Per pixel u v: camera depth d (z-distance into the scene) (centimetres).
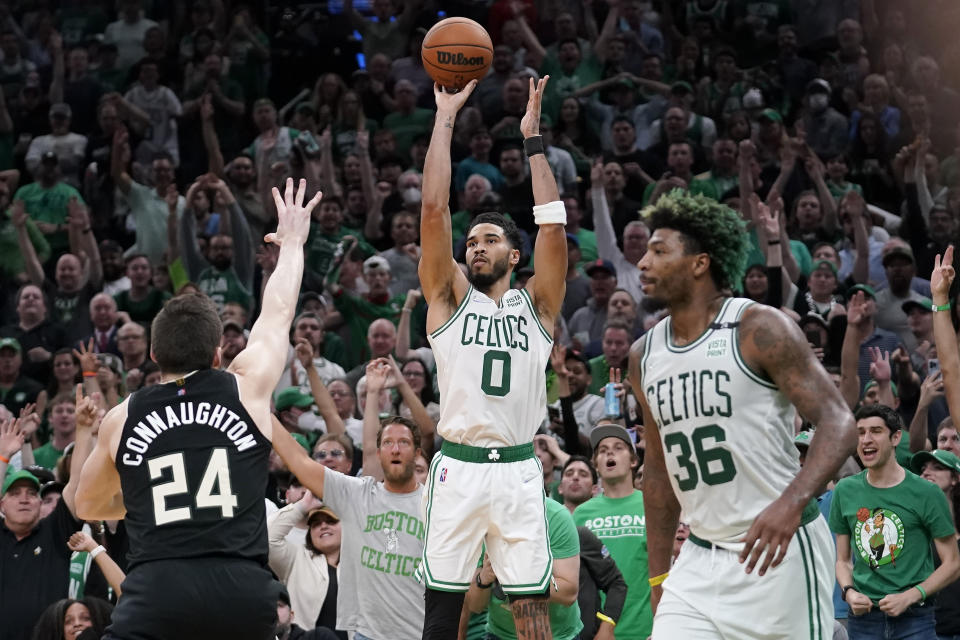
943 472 1148
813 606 644
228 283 1762
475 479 740
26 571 1056
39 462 1401
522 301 773
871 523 1058
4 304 1911
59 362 1578
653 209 683
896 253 1677
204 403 637
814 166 1931
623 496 1070
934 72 2258
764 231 1562
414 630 977
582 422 1373
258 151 2117
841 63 2319
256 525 629
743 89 2209
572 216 1844
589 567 995
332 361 1616
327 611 1077
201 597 602
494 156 2050
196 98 2306
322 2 2603
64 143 2211
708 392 652
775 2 2377
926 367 1523
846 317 1520
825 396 630
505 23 2270
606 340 1437
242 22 2380
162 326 658
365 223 1988
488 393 746
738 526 656
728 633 648
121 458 629
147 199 2008
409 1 2395
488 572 891
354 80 2253
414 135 2158
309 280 1788
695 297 671
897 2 2355
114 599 1081
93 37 2436
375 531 983
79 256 1856
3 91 2386
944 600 1119
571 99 2139
